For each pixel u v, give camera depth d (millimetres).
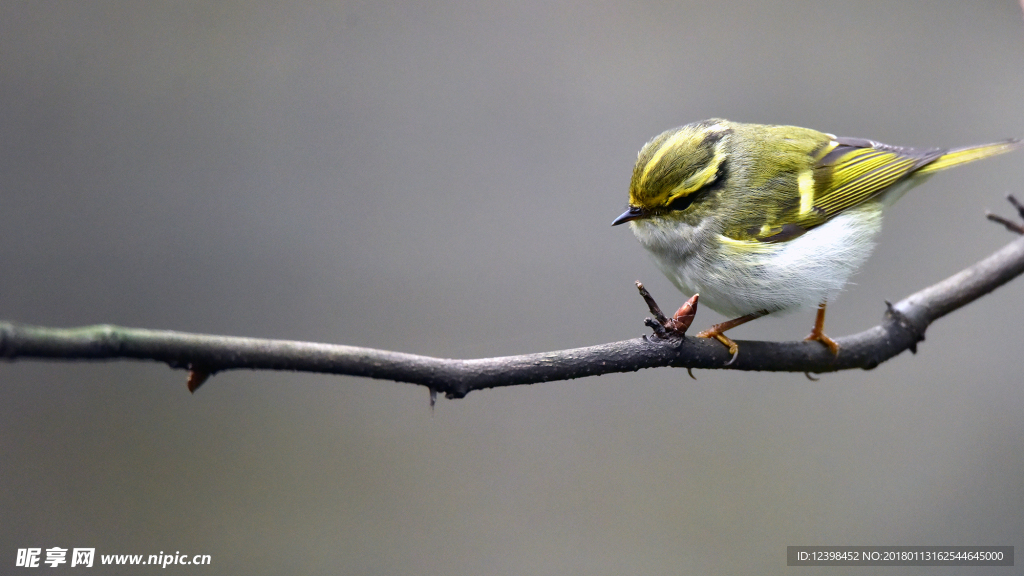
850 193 2941
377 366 2871
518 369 2881
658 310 2893
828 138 2953
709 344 2904
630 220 2939
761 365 2912
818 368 2918
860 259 2941
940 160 2945
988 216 2936
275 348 2863
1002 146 2945
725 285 2936
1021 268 2930
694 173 2934
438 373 2875
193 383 2861
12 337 2746
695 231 2936
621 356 2889
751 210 2936
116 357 2855
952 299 2928
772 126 2953
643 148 2941
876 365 2922
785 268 2932
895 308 2926
